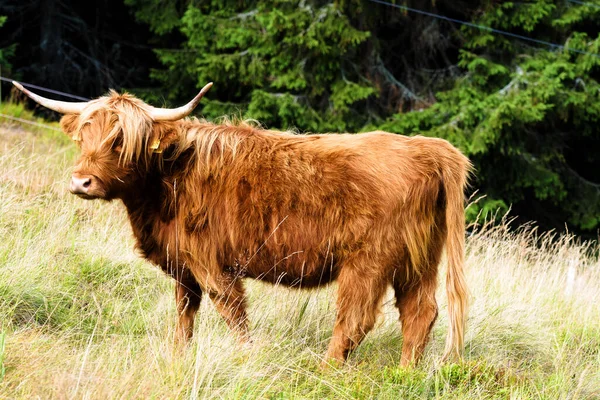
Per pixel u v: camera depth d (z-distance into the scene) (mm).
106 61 44406
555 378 12672
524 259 20172
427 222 12336
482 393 11836
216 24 35031
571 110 35875
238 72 34750
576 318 16953
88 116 12055
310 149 12531
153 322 13547
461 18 38625
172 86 38781
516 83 33688
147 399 9906
